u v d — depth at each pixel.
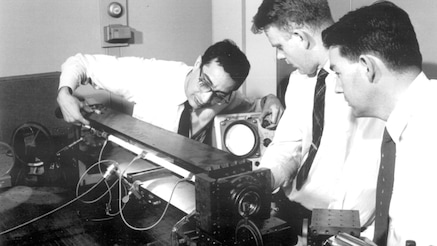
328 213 1.23
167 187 1.75
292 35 1.64
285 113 1.93
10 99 2.48
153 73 2.45
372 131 1.59
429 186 1.20
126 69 2.49
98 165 2.04
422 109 1.23
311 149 1.80
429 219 1.19
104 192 1.98
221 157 1.47
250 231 1.21
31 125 2.22
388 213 1.32
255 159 2.12
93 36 2.87
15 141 2.19
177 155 1.50
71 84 2.37
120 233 1.63
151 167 1.93
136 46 3.05
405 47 1.20
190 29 3.20
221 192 1.23
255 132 2.14
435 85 1.24
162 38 3.12
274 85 2.95
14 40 2.69
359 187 1.60
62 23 2.78
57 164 2.16
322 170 1.77
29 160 2.18
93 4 2.84
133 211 1.79
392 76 1.23
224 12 3.15
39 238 1.62
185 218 1.41
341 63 1.27
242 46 3.06
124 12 2.95
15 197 1.98
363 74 1.25
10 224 1.73
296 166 1.90
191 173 1.49
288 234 1.26
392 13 1.21
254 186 1.27
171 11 3.11
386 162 1.35
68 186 2.09
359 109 1.32
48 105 2.56
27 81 2.50
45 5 2.72
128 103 2.92
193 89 2.16
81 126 2.25
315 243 1.16
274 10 1.64
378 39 1.20
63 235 1.64
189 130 2.38
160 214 1.76
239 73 1.99
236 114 2.16
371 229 1.44
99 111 2.24
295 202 1.87
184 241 1.33
